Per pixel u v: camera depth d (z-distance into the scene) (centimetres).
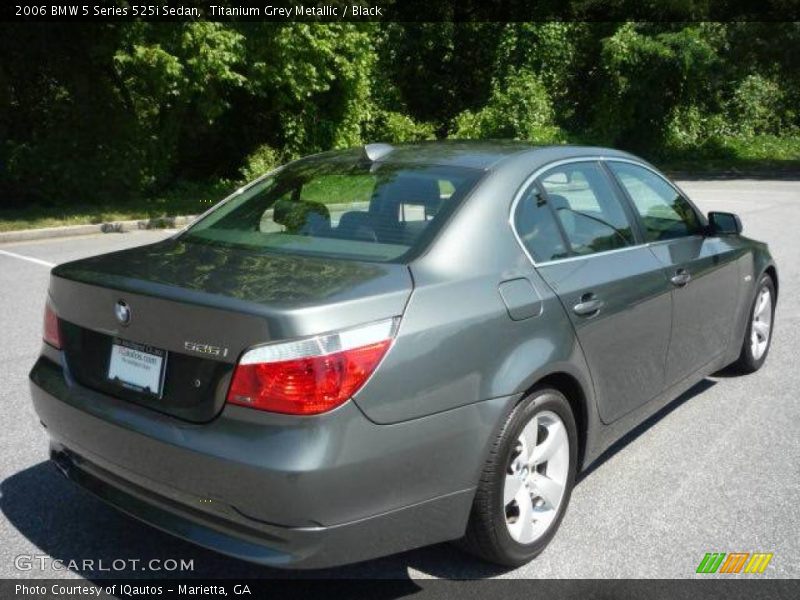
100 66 1595
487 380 292
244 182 1848
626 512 369
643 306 384
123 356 291
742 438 455
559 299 330
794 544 342
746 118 3095
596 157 407
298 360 252
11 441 438
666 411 497
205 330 265
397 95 2720
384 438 263
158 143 1698
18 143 1568
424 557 330
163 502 280
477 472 291
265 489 252
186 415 269
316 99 1902
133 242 1205
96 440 294
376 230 322
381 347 265
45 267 961
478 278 305
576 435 342
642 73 2677
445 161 363
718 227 468
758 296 544
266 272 293
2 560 323
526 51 2725
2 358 589
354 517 261
